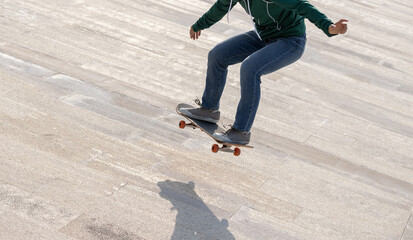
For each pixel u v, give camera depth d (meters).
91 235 3.43
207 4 8.55
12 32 6.27
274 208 4.11
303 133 5.40
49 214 3.55
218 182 4.30
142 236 3.51
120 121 4.92
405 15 10.45
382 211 4.36
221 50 4.05
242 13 8.48
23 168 3.98
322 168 4.84
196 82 6.00
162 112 5.23
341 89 6.64
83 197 3.78
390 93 6.84
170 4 8.22
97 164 4.21
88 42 6.41
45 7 7.15
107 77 5.70
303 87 6.46
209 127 4.16
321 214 4.16
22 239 3.29
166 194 4.02
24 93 5.05
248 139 4.04
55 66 5.71
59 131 4.56
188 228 3.69
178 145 4.72
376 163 5.12
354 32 8.82
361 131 5.70
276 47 3.86
